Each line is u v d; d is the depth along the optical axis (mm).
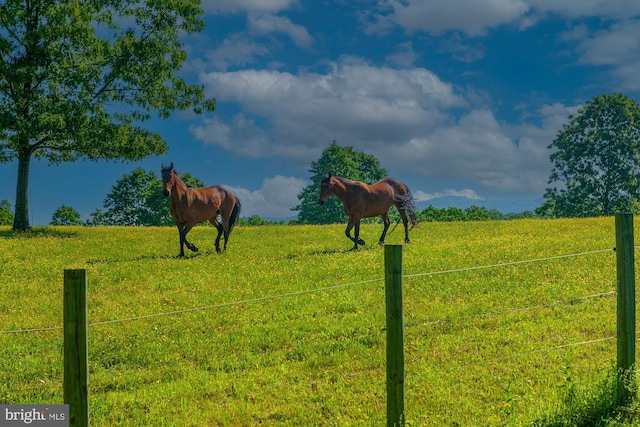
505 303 14555
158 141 37188
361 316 13891
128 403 9406
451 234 29500
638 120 63969
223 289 17625
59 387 10500
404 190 25625
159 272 20484
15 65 33375
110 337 13320
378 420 8219
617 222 7457
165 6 36375
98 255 25391
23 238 30891
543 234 27406
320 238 29625
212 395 9766
